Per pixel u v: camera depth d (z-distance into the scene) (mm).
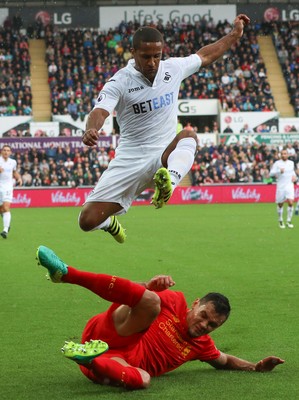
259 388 7016
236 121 47094
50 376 7637
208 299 7320
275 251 19359
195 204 41875
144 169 8281
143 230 25672
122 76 8156
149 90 8156
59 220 30922
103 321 7277
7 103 46750
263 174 43625
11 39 51156
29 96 47281
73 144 43156
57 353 8711
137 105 8164
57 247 20750
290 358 8312
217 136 44719
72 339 9492
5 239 23156
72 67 50156
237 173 43812
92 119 7855
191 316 7340
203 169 43719
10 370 7918
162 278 7344
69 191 41969
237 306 11672
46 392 7004
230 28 54094
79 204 42062
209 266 16484
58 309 11695
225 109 47406
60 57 51062
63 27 53562
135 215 33406
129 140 8383
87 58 51125
